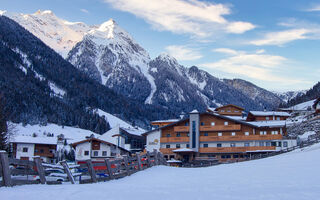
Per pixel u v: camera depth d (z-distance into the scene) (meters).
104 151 81.88
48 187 18.34
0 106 61.25
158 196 15.51
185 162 77.88
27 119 158.62
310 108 125.31
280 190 15.42
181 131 85.81
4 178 17.19
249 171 25.48
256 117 102.56
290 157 36.53
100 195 15.93
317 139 61.72
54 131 159.38
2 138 58.06
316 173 20.34
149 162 34.56
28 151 99.75
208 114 86.31
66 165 22.19
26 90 193.38
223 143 83.62
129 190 17.69
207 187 17.97
